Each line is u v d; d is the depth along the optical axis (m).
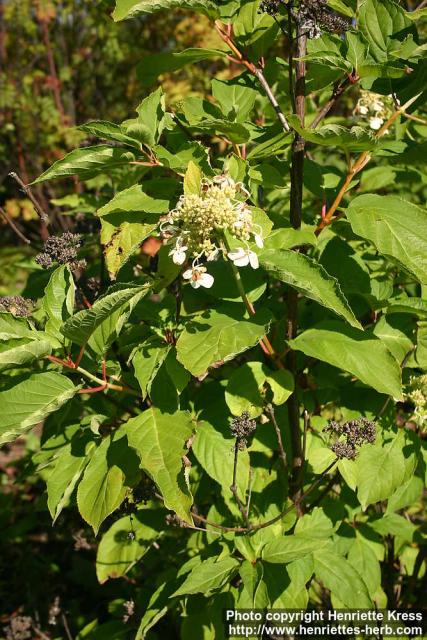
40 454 0.74
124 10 0.60
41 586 1.21
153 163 0.65
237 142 0.67
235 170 0.64
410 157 0.73
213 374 0.82
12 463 1.49
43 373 0.60
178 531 0.90
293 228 0.68
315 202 0.93
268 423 0.74
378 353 0.61
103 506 0.60
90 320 0.57
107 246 0.63
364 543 0.77
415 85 0.69
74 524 1.07
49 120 2.71
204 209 0.56
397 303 0.68
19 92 2.80
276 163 0.77
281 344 0.73
